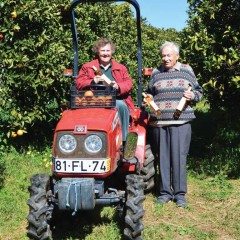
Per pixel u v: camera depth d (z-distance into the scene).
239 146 6.93
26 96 6.67
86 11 8.20
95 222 4.50
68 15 7.72
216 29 6.36
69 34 7.21
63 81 6.83
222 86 6.23
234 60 5.89
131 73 10.49
